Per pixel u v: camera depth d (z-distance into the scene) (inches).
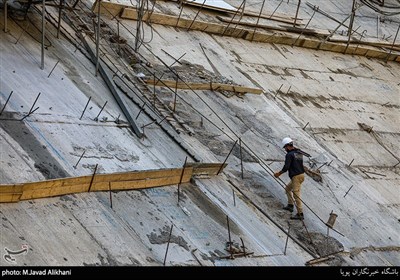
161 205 572.4
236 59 945.5
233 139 753.0
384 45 1216.8
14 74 627.8
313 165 792.9
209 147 709.9
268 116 845.2
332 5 1310.3
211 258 534.9
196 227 566.9
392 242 721.6
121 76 743.1
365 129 948.0
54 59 689.6
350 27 1154.7
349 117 961.5
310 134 862.5
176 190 606.5
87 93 668.1
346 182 796.0
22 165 516.1
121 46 814.5
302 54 1073.5
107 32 827.4
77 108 633.6
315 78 1018.1
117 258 479.8
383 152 920.3
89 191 536.7
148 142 648.4
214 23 980.6
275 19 1117.1
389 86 1115.9
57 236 470.0
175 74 812.6
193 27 956.0
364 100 1032.2
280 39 1055.6
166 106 739.4
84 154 572.4
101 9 858.1
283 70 989.2
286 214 669.9
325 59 1099.3
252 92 874.8
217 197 632.4
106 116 649.0
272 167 743.7
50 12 784.9
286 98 919.0
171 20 928.9
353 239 689.6
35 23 737.0
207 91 824.9
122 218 526.9
